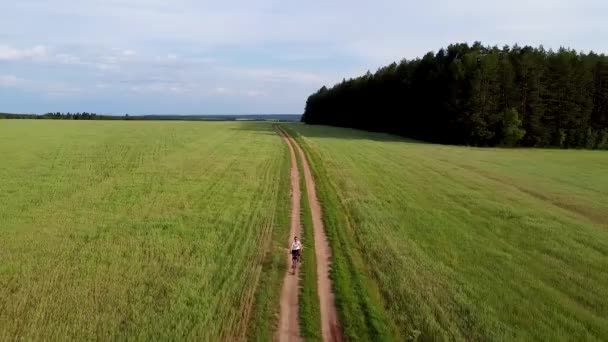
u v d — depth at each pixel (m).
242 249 22.14
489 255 22.36
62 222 26.42
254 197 33.44
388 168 49.91
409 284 18.50
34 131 87.81
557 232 26.33
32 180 38.38
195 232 24.84
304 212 29.38
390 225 26.94
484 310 16.52
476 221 28.45
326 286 18.45
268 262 20.70
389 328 15.25
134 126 111.12
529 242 24.48
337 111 156.00
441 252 22.55
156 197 33.06
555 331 15.30
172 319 15.27
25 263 20.06
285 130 109.12
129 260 20.56
